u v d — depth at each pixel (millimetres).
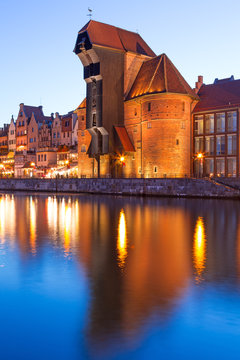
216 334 8188
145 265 14312
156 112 67688
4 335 8195
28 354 7434
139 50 78750
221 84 71812
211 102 68312
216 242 19547
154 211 37219
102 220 30094
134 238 20969
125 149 72250
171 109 67062
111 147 74062
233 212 35562
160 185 62250
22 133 124125
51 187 85312
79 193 77188
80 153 83500
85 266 14141
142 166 71000
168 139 67062
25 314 9273
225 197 53969
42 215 34500
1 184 101375
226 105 64375
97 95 74125
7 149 132625
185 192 58969
